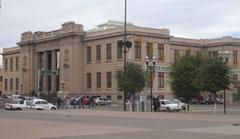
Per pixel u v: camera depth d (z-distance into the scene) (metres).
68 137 19.23
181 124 27.09
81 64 93.94
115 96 85.31
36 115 39.12
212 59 43.56
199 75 43.56
